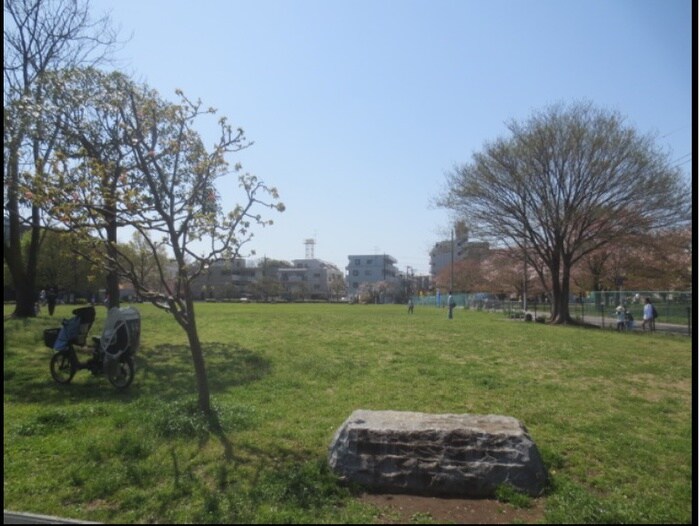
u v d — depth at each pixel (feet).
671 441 20.54
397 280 413.39
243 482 15.90
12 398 27.07
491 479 15.20
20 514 13.96
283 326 72.54
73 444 19.08
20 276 75.61
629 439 20.63
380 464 15.71
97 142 28.63
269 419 22.76
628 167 93.91
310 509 14.20
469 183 106.11
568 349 51.11
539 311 150.61
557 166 98.63
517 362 41.24
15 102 29.99
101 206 21.39
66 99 31.22
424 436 15.90
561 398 28.14
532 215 105.19
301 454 18.30
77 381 31.42
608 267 150.51
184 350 44.29
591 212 97.40
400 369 36.27
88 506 14.61
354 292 404.98
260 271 374.43
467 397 27.81
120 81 31.76
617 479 16.70
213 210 23.24
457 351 47.09
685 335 76.07
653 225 93.86
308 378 32.50
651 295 101.40
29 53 58.49
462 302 226.99
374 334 62.80
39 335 51.47
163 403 24.59
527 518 13.87
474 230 110.22
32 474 16.60
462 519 13.80
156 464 17.28
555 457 18.24
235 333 60.70
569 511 13.97
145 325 68.80
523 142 99.76
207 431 20.48
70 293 198.39
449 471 15.35
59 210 20.27
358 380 32.04
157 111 22.58
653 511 14.19
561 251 105.29
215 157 22.40
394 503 14.75
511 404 26.37
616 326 98.84
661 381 34.50
